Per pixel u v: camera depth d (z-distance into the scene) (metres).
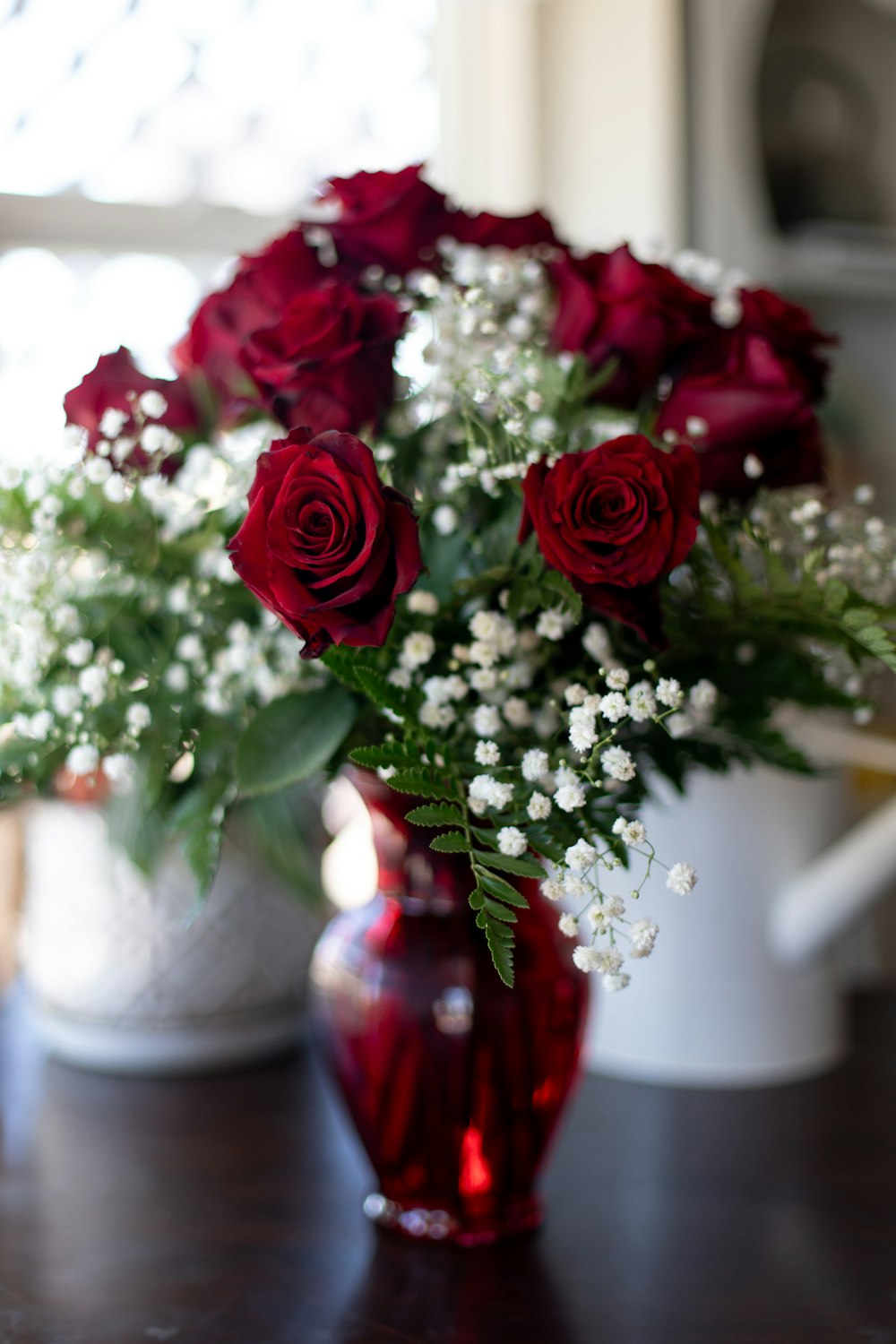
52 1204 0.91
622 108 1.55
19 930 1.25
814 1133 0.98
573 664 0.82
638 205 1.53
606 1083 1.05
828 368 0.86
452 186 1.73
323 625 0.72
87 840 1.03
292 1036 1.10
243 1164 0.95
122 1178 0.93
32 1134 0.98
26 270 1.55
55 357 1.57
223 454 0.87
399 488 0.83
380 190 0.85
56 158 1.57
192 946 1.04
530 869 0.73
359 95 1.71
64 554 0.87
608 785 0.79
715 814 1.01
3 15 1.52
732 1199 0.91
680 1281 0.83
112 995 1.05
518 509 0.80
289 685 0.84
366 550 0.71
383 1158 0.87
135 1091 1.05
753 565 0.85
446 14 1.72
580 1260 0.85
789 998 1.05
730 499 0.84
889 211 1.62
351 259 0.85
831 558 0.84
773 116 1.55
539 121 1.67
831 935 1.01
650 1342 0.79
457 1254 0.86
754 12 1.52
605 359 0.83
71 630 0.86
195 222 1.63
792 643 0.85
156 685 0.87
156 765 0.86
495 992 0.85
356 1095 0.87
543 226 0.86
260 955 1.06
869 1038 1.13
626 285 0.82
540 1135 0.87
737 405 0.81
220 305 0.86
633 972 1.04
